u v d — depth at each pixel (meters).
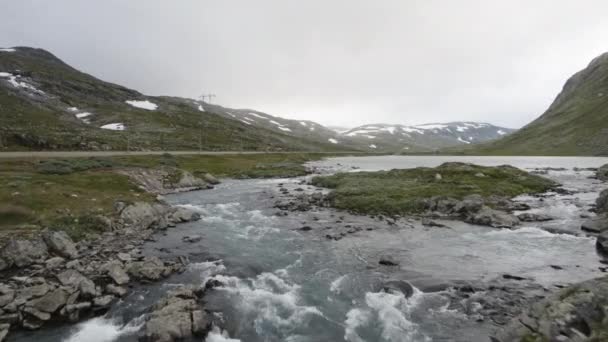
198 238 28.50
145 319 15.59
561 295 13.61
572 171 84.38
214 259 23.69
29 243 21.75
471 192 45.06
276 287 19.42
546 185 54.28
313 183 66.12
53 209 28.58
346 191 47.91
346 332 15.03
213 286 19.27
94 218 28.80
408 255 24.77
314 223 34.44
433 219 35.56
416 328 15.12
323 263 23.20
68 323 15.18
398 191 46.28
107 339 14.18
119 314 16.03
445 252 25.33
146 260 21.52
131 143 104.06
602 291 12.76
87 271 19.88
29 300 16.06
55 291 16.48
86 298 16.86
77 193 34.16
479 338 14.09
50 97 152.62
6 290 16.48
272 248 26.33
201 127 177.12
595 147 155.25
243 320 15.89
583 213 36.47
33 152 62.44
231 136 176.75
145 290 18.50
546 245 26.45
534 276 20.50
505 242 27.48
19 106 118.31
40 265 20.39
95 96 187.00
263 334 14.91
